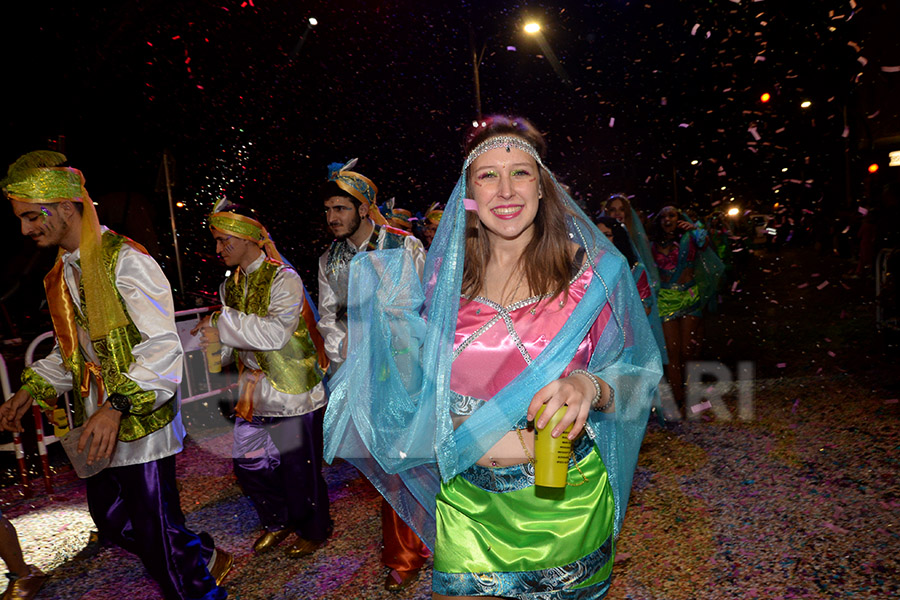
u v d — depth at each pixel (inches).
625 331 77.0
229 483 198.4
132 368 104.2
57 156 107.1
